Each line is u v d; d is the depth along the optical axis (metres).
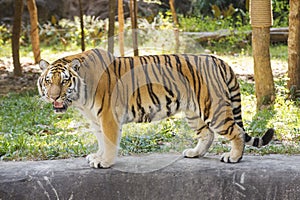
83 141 7.20
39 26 22.39
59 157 6.88
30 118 9.55
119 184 5.86
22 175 5.93
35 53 16.92
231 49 19.23
